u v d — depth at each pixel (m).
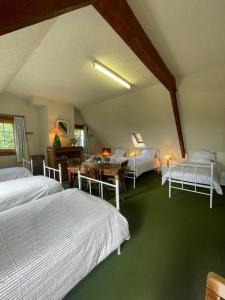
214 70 3.18
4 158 4.25
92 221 1.44
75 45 2.38
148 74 3.36
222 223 2.39
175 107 3.88
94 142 6.72
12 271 0.95
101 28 2.06
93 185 3.70
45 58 2.69
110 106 5.09
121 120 5.36
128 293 1.37
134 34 1.79
